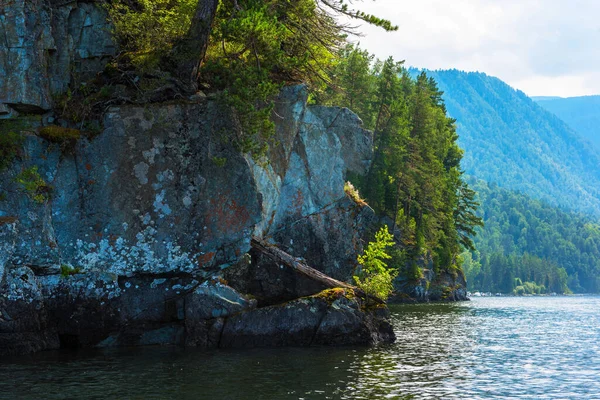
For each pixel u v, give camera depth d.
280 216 31.70
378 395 16.41
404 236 70.31
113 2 25.47
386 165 66.50
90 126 23.12
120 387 16.56
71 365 19.50
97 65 24.53
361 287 27.61
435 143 84.31
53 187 22.42
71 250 22.47
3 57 22.17
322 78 32.28
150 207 23.22
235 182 24.12
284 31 26.12
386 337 26.78
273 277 27.03
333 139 33.84
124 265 22.91
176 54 24.84
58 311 22.31
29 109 22.66
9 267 21.23
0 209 21.38
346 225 33.97
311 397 15.91
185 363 20.20
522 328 39.19
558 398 16.84
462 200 99.94
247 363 20.42
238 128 24.41
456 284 91.75
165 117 23.64
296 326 24.41
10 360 20.30
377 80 73.06
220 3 27.03
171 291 23.66
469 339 30.59
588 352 26.70
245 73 24.67
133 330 23.58
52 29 23.52
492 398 16.62
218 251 23.86
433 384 18.14
